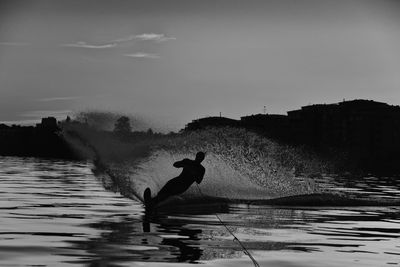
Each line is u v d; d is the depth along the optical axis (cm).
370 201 1576
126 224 1026
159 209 1281
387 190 2217
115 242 841
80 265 689
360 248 860
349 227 1083
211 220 1116
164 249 796
